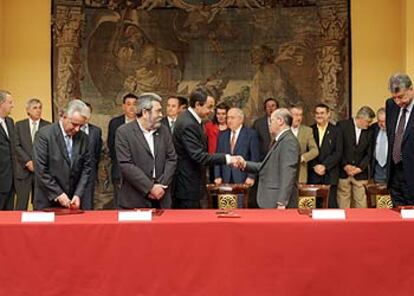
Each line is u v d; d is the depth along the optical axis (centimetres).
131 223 365
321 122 788
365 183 728
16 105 874
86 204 587
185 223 365
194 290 365
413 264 362
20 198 762
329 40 867
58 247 363
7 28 875
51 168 486
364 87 871
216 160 528
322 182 775
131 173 469
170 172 487
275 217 386
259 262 364
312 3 873
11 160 681
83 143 504
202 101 532
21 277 363
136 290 365
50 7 872
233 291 364
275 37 882
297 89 879
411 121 507
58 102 866
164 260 365
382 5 870
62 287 363
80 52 874
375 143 757
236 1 886
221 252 364
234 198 560
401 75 496
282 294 364
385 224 363
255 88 885
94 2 879
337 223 364
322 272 364
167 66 888
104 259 364
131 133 478
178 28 888
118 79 884
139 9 887
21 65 876
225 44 886
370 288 363
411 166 507
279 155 492
